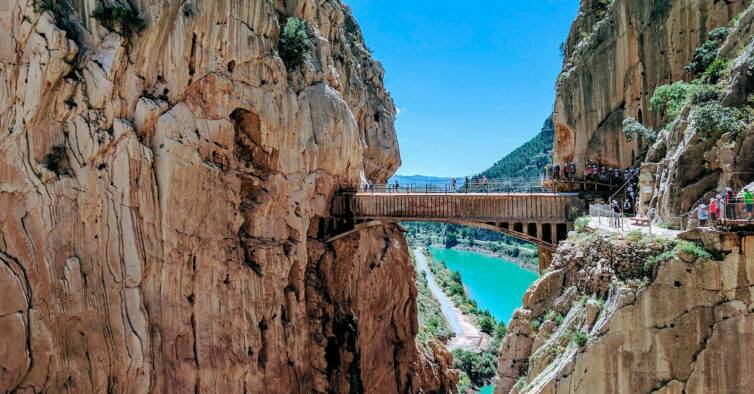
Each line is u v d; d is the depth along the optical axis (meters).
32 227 25.81
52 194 26.30
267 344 35.28
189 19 31.39
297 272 38.31
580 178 36.81
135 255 28.59
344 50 52.66
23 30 25.83
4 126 25.50
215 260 32.62
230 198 33.81
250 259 35.31
